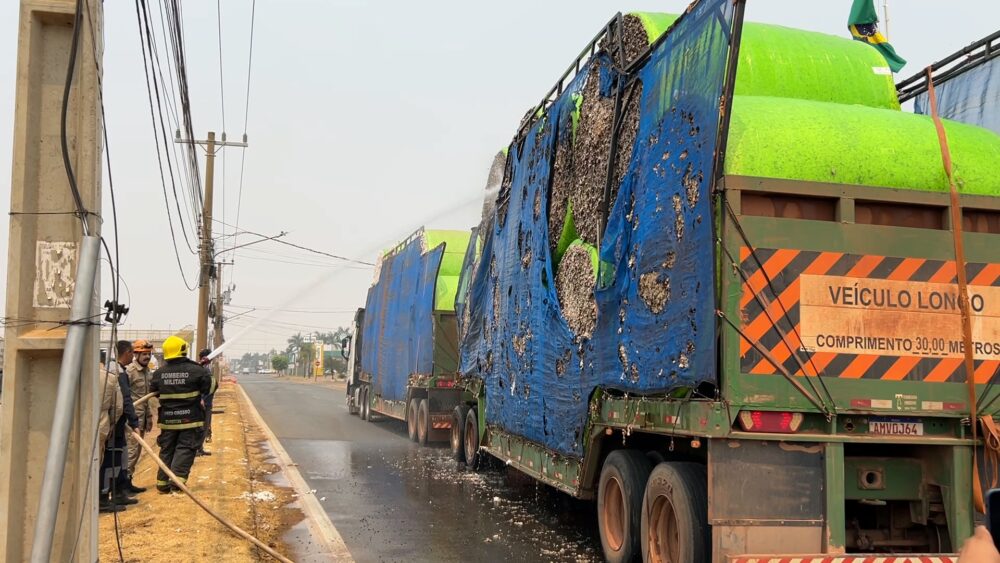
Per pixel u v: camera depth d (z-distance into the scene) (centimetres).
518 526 812
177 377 915
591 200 714
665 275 538
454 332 1520
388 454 1434
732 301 469
